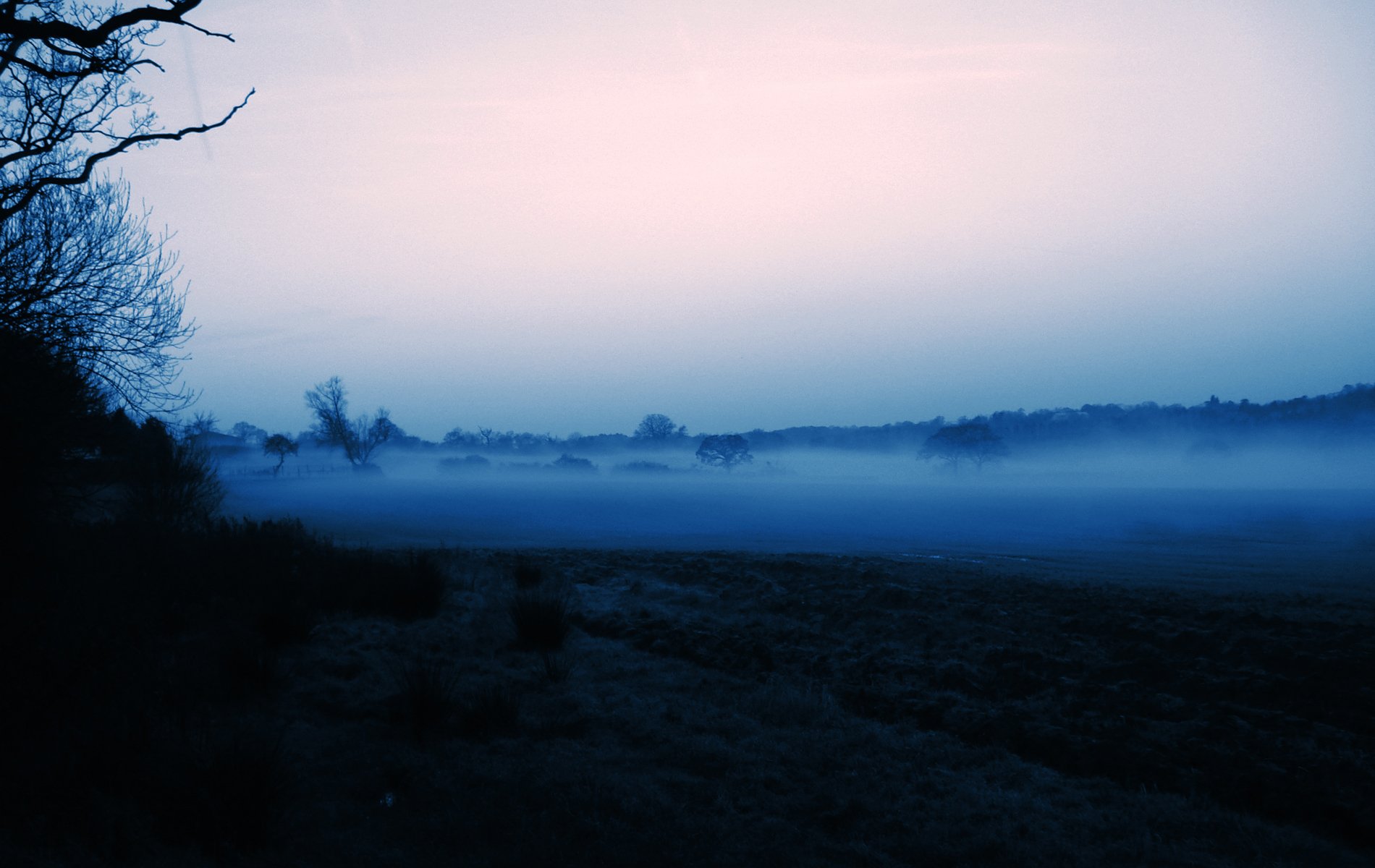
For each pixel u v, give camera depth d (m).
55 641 7.09
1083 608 18.39
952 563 35.06
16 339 6.68
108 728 7.01
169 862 5.50
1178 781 8.21
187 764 6.74
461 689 10.88
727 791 7.72
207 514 21.02
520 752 8.63
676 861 6.21
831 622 17.95
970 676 12.59
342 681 11.02
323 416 122.00
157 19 6.58
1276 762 8.54
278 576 16.78
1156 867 6.28
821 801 7.63
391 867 5.96
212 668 10.29
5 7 6.27
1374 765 8.38
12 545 7.07
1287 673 12.48
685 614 18.95
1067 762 8.95
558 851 6.26
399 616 16.41
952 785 8.14
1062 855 6.47
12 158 6.96
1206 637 14.51
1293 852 6.61
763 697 11.18
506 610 17.16
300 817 6.63
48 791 5.91
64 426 7.12
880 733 9.83
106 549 10.32
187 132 7.69
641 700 11.08
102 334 7.37
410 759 8.12
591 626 17.28
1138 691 11.52
